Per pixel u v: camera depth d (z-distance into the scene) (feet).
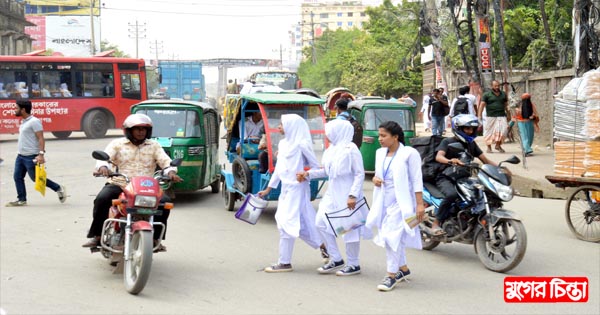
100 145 80.43
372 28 191.72
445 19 108.17
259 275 24.14
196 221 34.88
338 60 227.61
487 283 23.31
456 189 26.16
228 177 37.68
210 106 44.16
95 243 23.98
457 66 110.63
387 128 22.26
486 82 71.31
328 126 23.80
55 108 88.58
